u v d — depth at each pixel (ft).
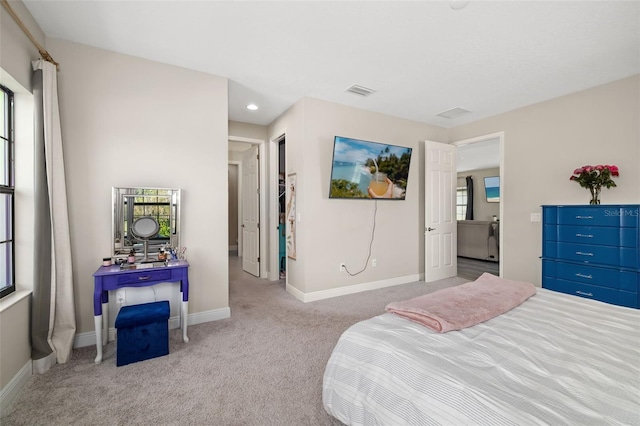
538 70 9.25
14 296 6.01
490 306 5.26
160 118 8.82
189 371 6.55
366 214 13.10
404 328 4.65
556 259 9.91
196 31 7.27
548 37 7.41
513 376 3.34
